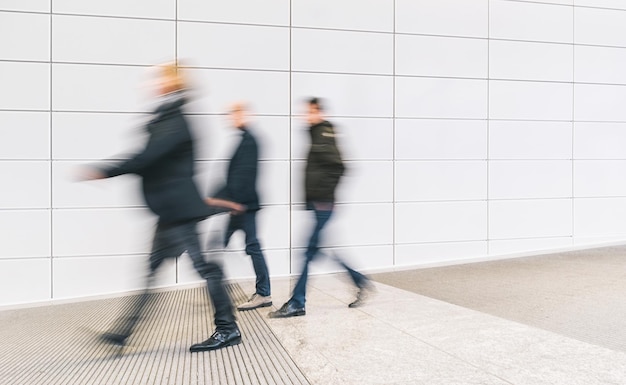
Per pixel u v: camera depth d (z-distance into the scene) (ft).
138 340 12.52
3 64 20.45
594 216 27.76
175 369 10.19
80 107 21.13
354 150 24.06
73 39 21.06
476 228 25.76
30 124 20.72
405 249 24.70
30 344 12.90
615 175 28.02
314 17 23.48
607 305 15.29
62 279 20.99
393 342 11.69
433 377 9.40
